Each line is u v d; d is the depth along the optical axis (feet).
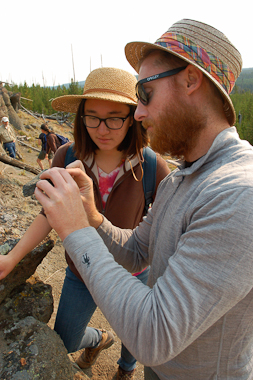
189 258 2.45
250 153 2.64
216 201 2.42
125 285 2.68
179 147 3.20
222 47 2.77
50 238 4.95
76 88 127.85
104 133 4.89
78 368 6.36
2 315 4.35
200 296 2.32
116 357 7.64
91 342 6.29
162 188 4.10
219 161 2.84
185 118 2.98
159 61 2.99
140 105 3.31
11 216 5.55
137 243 4.56
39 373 3.75
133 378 7.21
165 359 2.50
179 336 2.38
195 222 2.55
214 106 2.96
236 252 2.23
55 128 77.51
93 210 4.05
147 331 2.44
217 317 2.39
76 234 2.90
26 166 20.61
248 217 2.20
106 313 2.64
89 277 2.74
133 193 5.47
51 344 4.21
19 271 4.51
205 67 2.77
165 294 2.47
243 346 2.90
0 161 18.49
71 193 3.03
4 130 31.27
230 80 2.88
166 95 2.98
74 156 5.53
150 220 4.34
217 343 2.86
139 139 5.18
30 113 82.07
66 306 5.38
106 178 5.46
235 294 2.28
